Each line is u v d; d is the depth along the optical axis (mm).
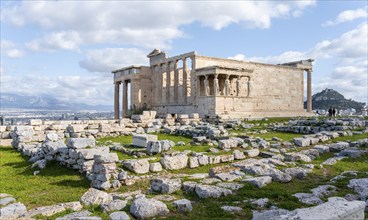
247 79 63469
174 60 66500
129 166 16891
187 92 64250
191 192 12906
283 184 14320
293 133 35531
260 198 12023
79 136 32750
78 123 40094
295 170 15938
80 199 12305
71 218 9969
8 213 10727
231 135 30812
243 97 59531
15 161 22625
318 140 26828
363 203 8711
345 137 29453
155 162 17719
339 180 14500
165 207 10492
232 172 16078
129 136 35344
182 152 20938
